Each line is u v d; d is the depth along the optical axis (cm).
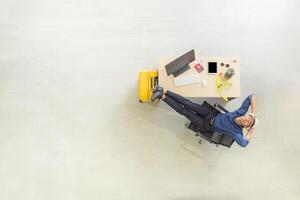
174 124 473
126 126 471
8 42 475
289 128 476
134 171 464
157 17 484
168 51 480
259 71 482
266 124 476
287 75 483
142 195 461
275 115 477
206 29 485
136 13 484
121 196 459
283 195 466
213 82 425
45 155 462
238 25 487
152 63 478
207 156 470
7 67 471
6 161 459
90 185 459
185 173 466
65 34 478
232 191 465
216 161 470
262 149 472
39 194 456
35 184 457
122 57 478
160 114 473
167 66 423
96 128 469
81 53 477
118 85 475
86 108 471
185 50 480
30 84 471
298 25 489
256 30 487
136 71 477
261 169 469
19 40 475
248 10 489
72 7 482
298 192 467
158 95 416
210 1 488
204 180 466
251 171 468
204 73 425
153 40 481
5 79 470
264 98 480
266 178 468
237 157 470
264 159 470
